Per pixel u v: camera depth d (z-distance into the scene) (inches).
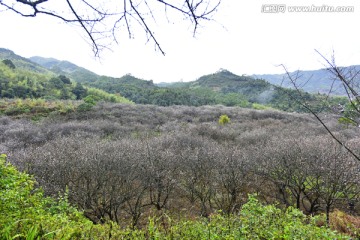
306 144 341.4
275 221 104.2
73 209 127.7
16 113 870.4
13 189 97.3
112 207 258.1
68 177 247.3
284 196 295.0
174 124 766.5
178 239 87.9
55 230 73.5
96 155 270.2
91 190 254.1
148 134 589.6
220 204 285.7
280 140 411.8
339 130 486.6
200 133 610.2
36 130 578.6
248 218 106.3
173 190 327.6
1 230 68.6
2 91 1176.8
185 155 331.6
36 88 1318.9
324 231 95.9
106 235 83.4
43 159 262.4
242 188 314.8
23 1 39.8
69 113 886.4
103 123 701.3
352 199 251.4
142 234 88.5
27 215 86.0
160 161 306.3
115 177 263.9
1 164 106.4
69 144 375.6
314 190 268.7
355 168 240.4
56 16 43.4
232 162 302.2
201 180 303.4
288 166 286.7
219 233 93.4
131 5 46.9
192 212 275.9
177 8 46.3
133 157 298.7
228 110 1118.4
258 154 338.3
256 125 754.2
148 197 322.3
